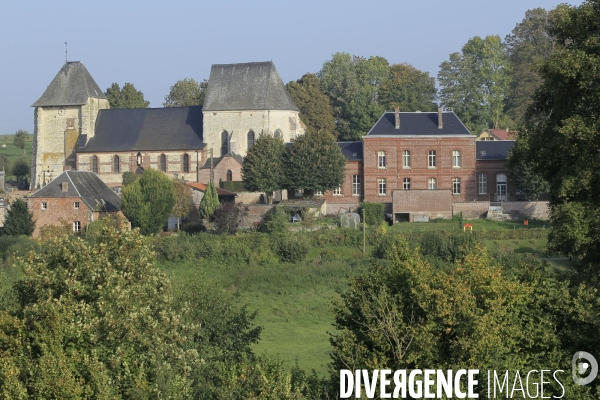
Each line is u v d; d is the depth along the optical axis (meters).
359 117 166.00
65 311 36.31
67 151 146.88
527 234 90.88
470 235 86.69
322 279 80.25
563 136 39.88
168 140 143.38
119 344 36.09
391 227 105.00
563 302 35.47
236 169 134.12
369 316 34.50
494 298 34.38
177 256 88.12
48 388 33.12
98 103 149.88
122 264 40.16
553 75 40.88
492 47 166.50
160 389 34.66
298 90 166.50
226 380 35.38
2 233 104.75
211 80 142.75
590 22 41.25
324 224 103.44
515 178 117.00
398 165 124.50
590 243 39.19
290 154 120.62
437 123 125.88
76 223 108.62
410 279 35.12
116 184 144.00
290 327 67.75
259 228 103.31
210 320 46.03
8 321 36.62
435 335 33.84
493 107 165.38
